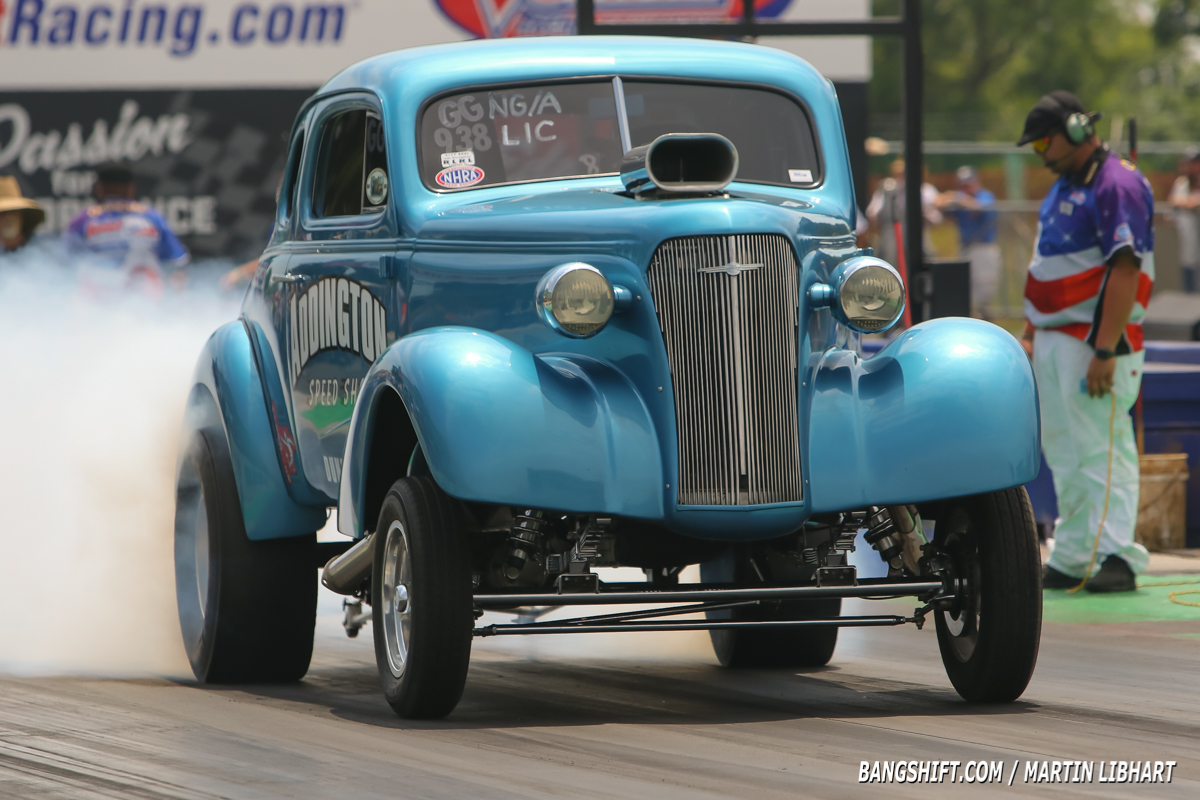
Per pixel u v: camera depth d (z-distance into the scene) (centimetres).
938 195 7150
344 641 2462
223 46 5572
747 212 1686
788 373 1689
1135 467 2892
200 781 1439
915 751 1555
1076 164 2823
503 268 1772
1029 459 1717
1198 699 1867
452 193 1903
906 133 3712
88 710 1827
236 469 2072
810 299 1742
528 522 1667
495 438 1608
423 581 1631
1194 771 1475
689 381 1667
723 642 2186
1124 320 2791
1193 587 2942
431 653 1636
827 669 2142
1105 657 2195
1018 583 1727
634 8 5359
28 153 5588
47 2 5550
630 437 1664
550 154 1941
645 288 1672
